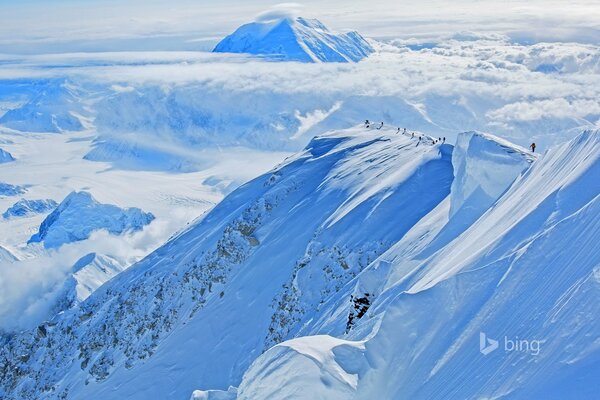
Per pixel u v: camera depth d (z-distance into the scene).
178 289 72.62
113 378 66.00
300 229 66.00
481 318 17.53
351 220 57.25
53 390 73.06
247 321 58.25
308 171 80.81
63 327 83.75
